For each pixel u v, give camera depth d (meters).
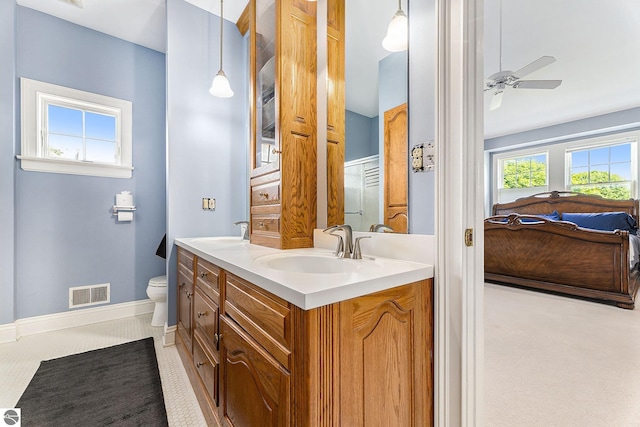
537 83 2.90
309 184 1.59
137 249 2.71
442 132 0.94
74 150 2.49
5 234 2.09
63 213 2.38
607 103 4.00
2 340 2.07
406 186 1.11
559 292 3.24
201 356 1.43
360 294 0.77
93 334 2.26
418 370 0.93
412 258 1.06
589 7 2.24
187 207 2.23
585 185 4.78
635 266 3.35
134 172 2.71
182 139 2.21
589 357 1.81
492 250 3.71
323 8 1.62
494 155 5.74
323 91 1.61
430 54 1.01
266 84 1.79
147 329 2.37
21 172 2.22
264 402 0.84
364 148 1.35
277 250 1.47
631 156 4.35
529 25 2.44
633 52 2.82
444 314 0.95
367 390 0.79
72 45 2.44
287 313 0.73
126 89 2.68
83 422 1.30
